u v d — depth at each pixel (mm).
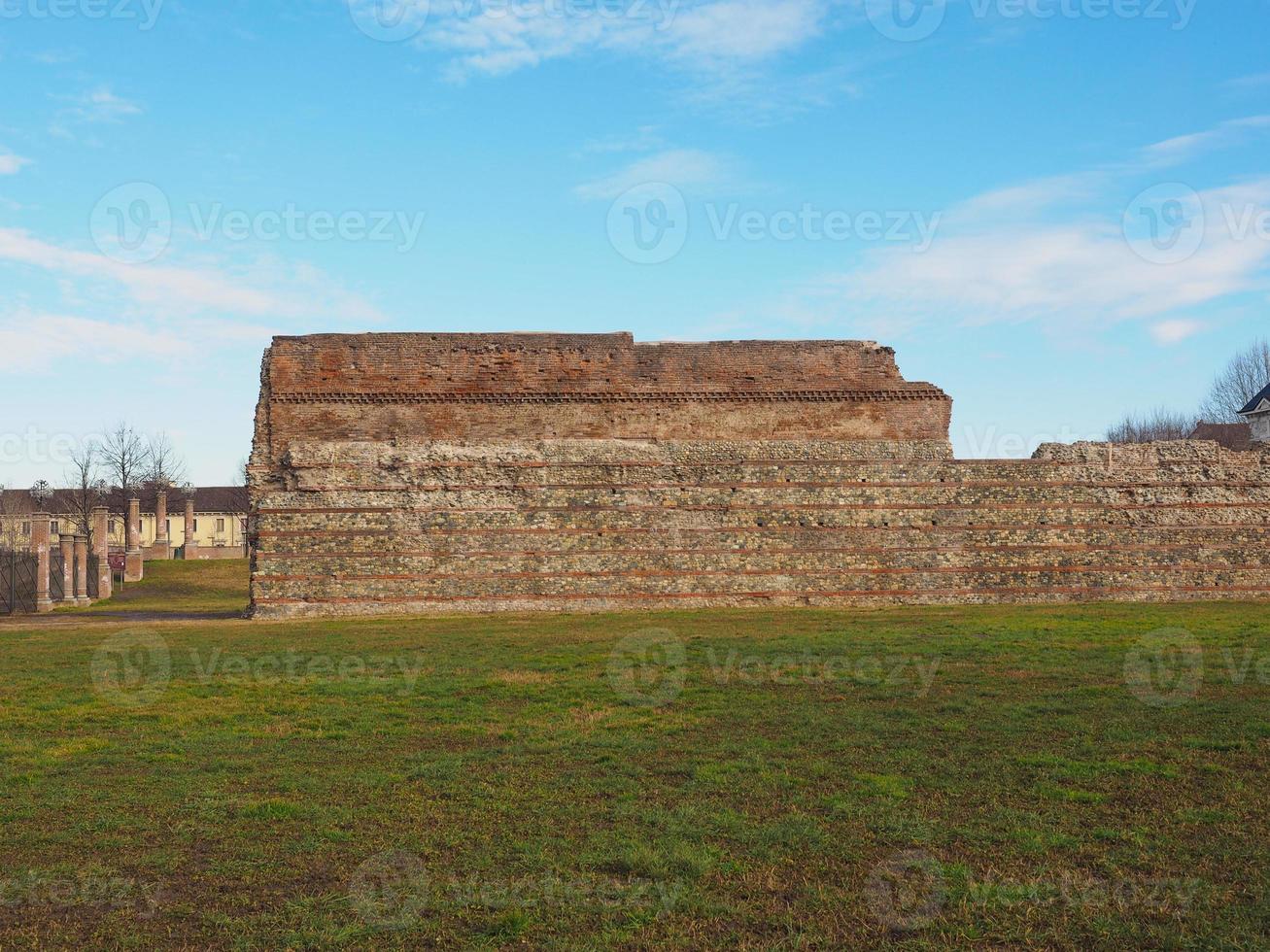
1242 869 10945
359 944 9562
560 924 9898
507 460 38938
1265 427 75375
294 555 38000
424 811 13188
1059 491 39938
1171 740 16078
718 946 9414
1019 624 30828
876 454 39750
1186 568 39938
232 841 12203
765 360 42344
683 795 13703
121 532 110000
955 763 15047
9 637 32125
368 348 40844
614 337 41844
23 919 10172
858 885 10656
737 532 39156
